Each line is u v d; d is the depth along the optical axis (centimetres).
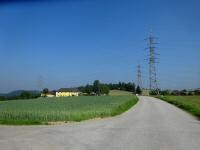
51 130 1839
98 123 2283
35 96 11625
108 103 5519
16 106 4578
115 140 1434
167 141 1398
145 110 3922
